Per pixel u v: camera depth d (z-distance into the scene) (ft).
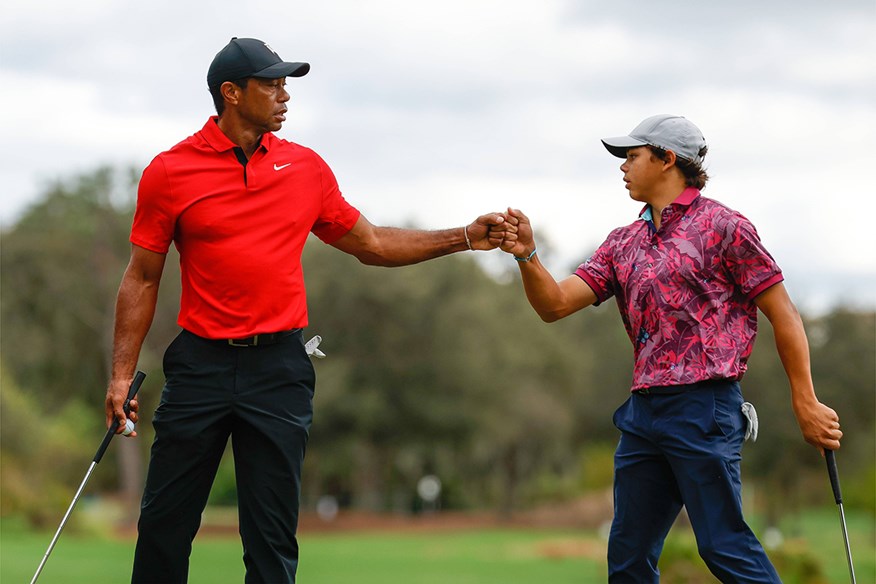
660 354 32.53
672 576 111.96
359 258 35.68
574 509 381.40
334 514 355.36
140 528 32.42
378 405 320.50
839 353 244.63
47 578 125.39
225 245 31.42
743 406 32.60
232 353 31.71
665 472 33.12
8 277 332.39
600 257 34.83
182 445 31.78
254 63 31.24
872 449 244.22
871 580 130.41
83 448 285.64
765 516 255.09
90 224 337.72
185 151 31.83
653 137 33.27
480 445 353.92
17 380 330.34
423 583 147.84
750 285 32.12
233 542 243.19
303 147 33.14
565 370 363.15
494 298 353.92
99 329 339.98
